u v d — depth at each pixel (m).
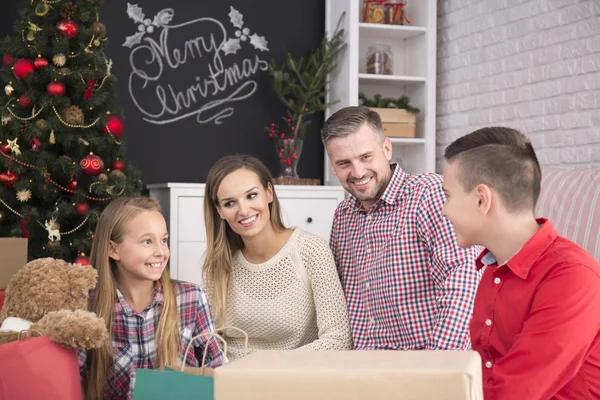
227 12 4.66
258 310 2.13
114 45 4.45
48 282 1.71
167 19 4.54
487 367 1.43
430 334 1.99
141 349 1.85
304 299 2.12
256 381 0.95
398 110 4.51
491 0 4.21
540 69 3.86
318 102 4.61
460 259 1.90
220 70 4.66
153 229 1.82
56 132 3.70
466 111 4.44
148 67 4.52
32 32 3.67
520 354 1.24
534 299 1.32
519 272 1.35
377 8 4.55
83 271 1.76
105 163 3.89
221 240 2.16
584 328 1.23
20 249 2.18
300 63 4.52
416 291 2.00
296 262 2.10
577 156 3.62
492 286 1.42
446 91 4.63
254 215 2.06
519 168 1.32
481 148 1.33
